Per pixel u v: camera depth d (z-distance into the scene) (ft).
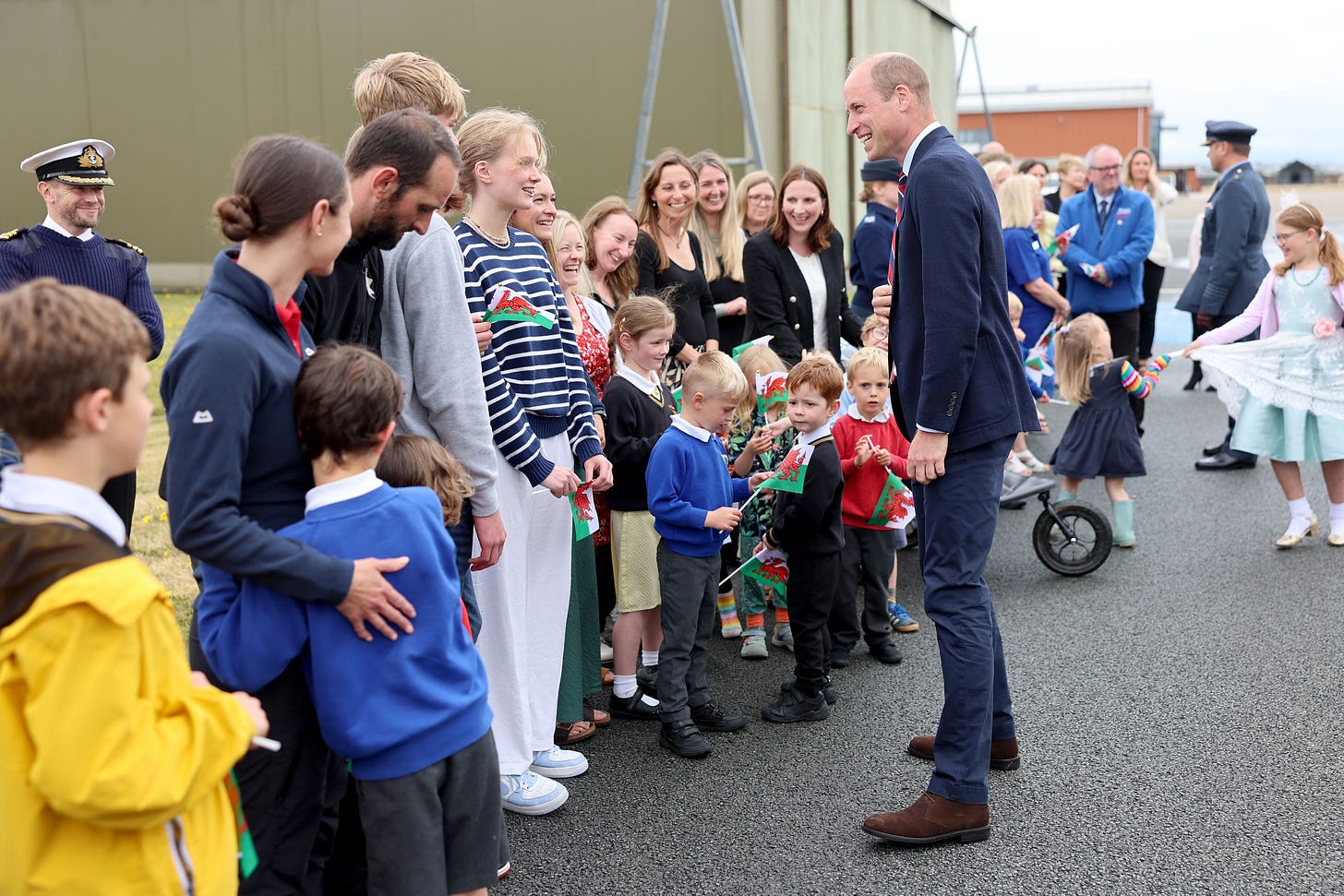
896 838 10.27
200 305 6.95
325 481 7.16
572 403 12.19
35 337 5.17
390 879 7.31
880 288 11.91
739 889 9.66
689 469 12.43
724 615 16.49
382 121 8.02
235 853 6.15
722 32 34.12
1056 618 16.56
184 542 6.61
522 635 11.27
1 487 5.47
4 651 5.13
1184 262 83.76
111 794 5.18
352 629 7.04
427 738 7.28
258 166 6.98
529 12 36.65
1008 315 10.86
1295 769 11.63
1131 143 151.74
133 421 5.50
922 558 11.07
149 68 48.11
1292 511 19.97
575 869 10.03
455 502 8.53
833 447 13.10
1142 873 9.75
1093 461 19.69
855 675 14.76
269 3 44.60
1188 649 15.15
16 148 50.83
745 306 19.61
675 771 12.06
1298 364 19.58
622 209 15.80
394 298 9.25
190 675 5.91
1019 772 11.74
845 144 40.27
